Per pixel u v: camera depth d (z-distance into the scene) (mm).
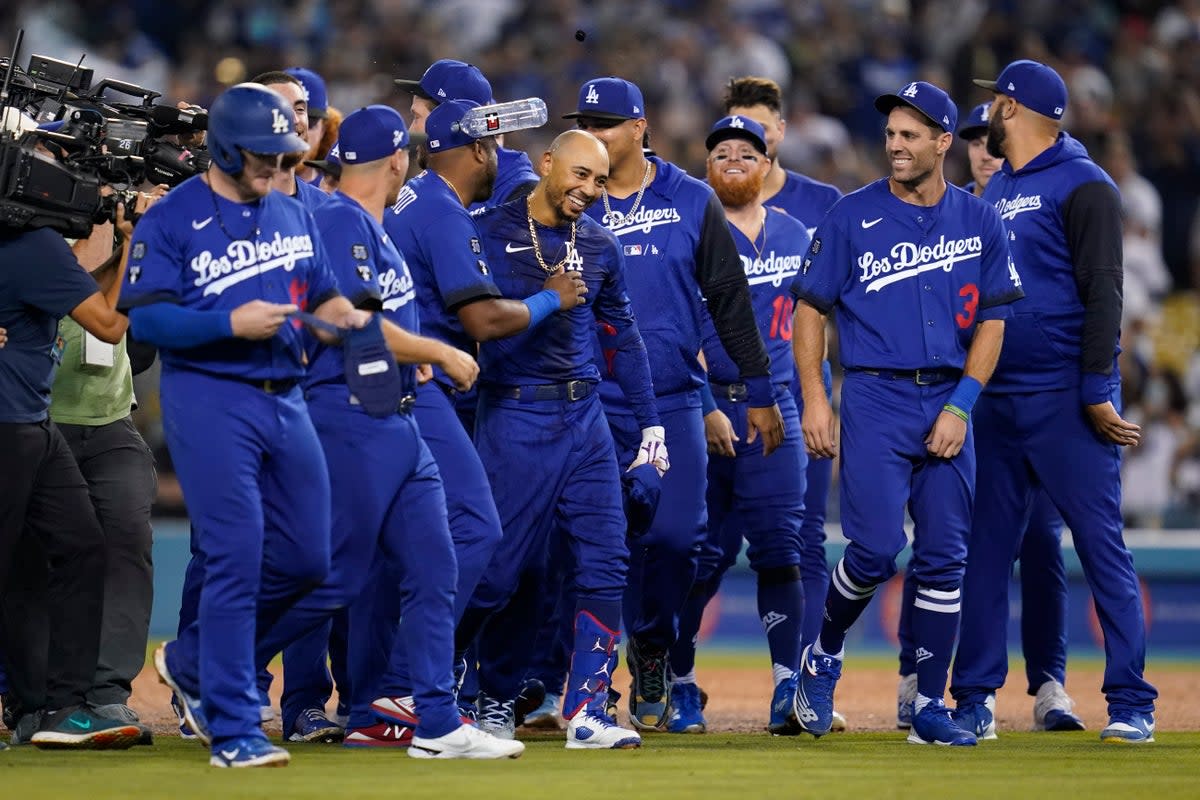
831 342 50219
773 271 27984
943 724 23812
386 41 66750
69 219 20734
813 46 67812
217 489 18609
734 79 31391
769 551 26797
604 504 22531
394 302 20875
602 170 22297
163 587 46844
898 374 23594
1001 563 25375
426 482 20656
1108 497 25031
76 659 21266
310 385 20359
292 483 19250
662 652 26016
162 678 19766
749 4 69062
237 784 17453
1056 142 25531
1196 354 58438
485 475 21828
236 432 18688
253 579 18859
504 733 23672
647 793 17406
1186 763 21453
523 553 22547
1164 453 53719
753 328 25531
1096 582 25109
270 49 67312
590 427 22578
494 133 22234
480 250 21781
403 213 22172
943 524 23578
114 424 23750
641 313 25062
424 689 20406
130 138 21984
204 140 23125
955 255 23672
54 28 67875
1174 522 49531
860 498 23469
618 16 68625
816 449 24312
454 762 20016
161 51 69000
